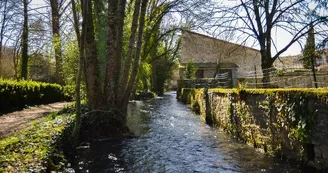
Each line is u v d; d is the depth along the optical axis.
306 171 6.71
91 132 11.56
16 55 31.86
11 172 5.03
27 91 18.03
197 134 12.66
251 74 28.88
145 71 32.72
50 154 6.60
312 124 6.42
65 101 24.67
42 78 32.22
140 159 8.67
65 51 19.33
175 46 43.78
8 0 27.22
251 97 9.73
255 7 16.56
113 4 12.73
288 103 7.38
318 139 6.27
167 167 7.84
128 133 12.42
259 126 9.21
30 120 11.51
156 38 27.17
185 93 29.97
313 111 6.41
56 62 21.61
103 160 8.52
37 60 32.12
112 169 7.65
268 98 8.48
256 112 9.40
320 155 6.23
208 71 38.75
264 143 8.89
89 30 12.05
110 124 12.02
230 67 38.16
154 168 7.77
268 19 16.17
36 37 28.55
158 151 9.65
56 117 11.05
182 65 39.56
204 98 17.42
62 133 8.34
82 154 9.23
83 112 12.07
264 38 16.55
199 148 9.95
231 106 11.76
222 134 12.45
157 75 50.59
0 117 12.60
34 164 5.62
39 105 19.56
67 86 21.55
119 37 12.79
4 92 14.78
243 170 7.30
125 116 12.72
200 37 37.16
